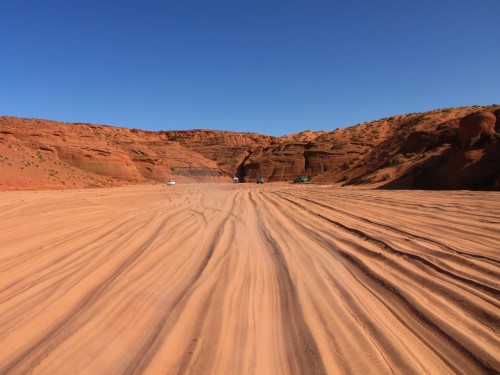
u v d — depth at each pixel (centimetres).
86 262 662
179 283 563
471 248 728
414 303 477
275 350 363
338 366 332
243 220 1263
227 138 16325
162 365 330
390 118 10788
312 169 10150
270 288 552
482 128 2861
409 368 329
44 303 464
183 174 11325
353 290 539
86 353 346
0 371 312
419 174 3122
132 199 2166
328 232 998
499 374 319
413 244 787
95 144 7788
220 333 396
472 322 421
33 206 1414
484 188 2305
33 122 10144
